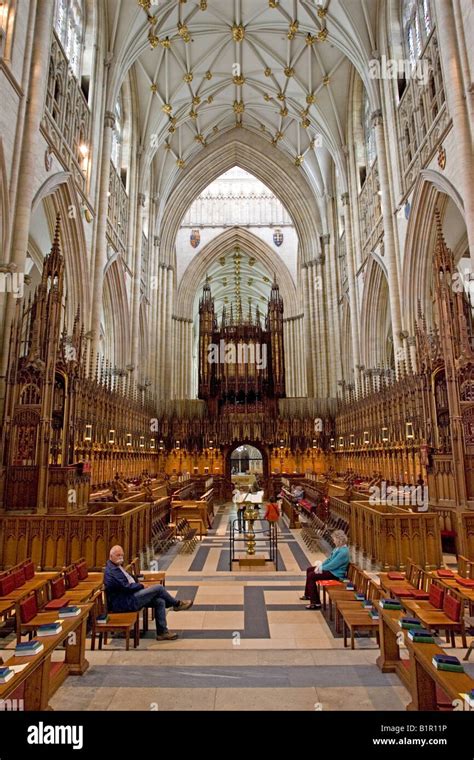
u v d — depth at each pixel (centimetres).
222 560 1097
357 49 2080
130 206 2528
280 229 4569
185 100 2777
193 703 414
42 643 390
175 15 2244
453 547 1071
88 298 1792
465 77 1216
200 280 4509
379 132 2014
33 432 1067
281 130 3167
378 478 1647
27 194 1208
